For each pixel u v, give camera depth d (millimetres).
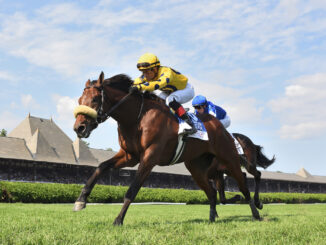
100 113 5082
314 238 4160
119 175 49875
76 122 4898
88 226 4898
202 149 6191
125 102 5289
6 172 39562
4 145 41344
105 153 58594
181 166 62000
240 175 6898
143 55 5785
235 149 6828
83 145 51469
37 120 50469
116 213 10656
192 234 4273
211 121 6504
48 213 9352
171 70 5867
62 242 3545
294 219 7289
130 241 3701
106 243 3523
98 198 31453
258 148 10211
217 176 9234
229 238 4121
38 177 42562
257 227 5203
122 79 5430
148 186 52594
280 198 53906
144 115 5391
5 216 7695
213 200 6836
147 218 7793
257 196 9906
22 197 26359
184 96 6078
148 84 5445
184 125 5594
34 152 43938
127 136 5414
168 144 5531
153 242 3701
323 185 90750
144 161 5215
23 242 3486
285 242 3945
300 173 92375
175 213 11898
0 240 3570
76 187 30188
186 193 39875
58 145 48469
